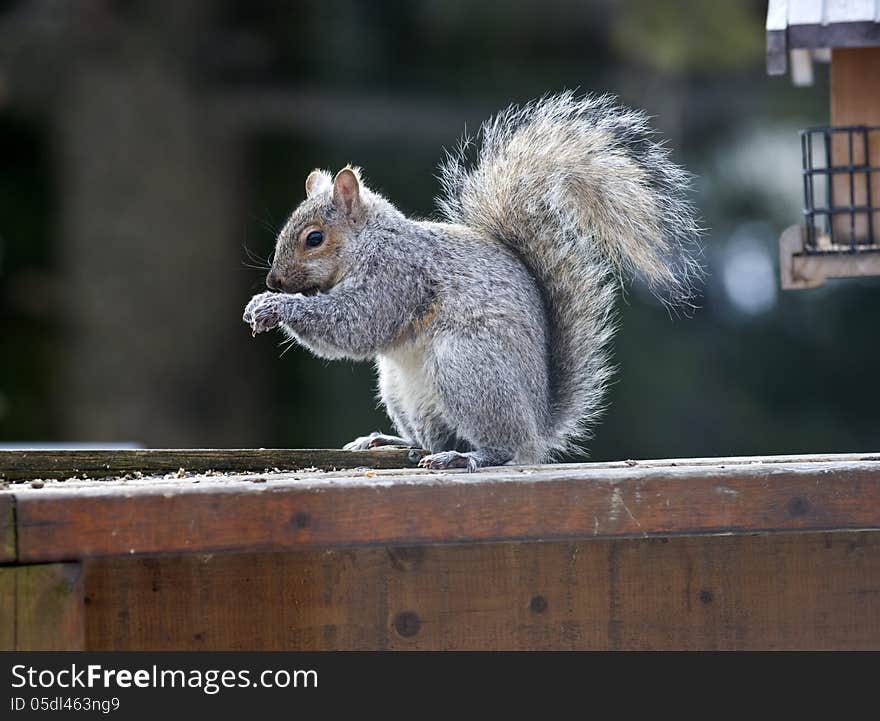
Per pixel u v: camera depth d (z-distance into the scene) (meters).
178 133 22.92
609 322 9.86
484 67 23.19
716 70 21.14
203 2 22.94
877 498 6.73
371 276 9.30
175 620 6.62
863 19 9.47
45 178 24.19
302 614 6.72
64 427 23.31
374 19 23.02
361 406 23.98
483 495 6.55
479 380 8.88
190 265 23.23
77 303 23.17
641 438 23.22
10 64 22.03
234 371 23.86
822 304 23.56
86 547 6.15
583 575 6.93
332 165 23.73
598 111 10.03
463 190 9.90
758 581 7.02
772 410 23.64
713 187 22.88
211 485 6.44
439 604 6.82
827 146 10.35
